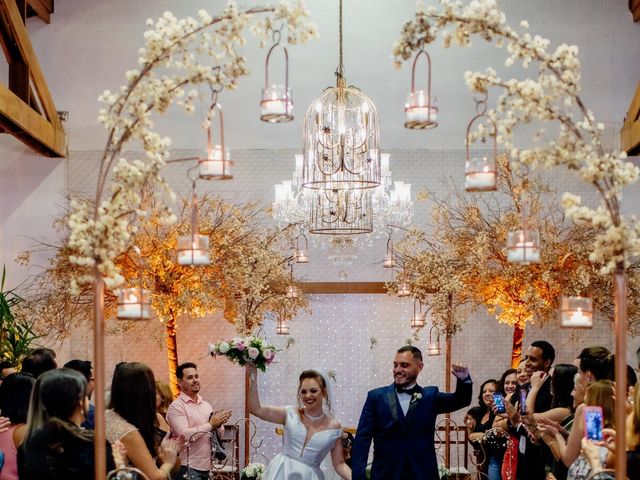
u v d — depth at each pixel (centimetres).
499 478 702
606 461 428
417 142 1072
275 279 962
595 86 1064
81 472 396
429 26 429
